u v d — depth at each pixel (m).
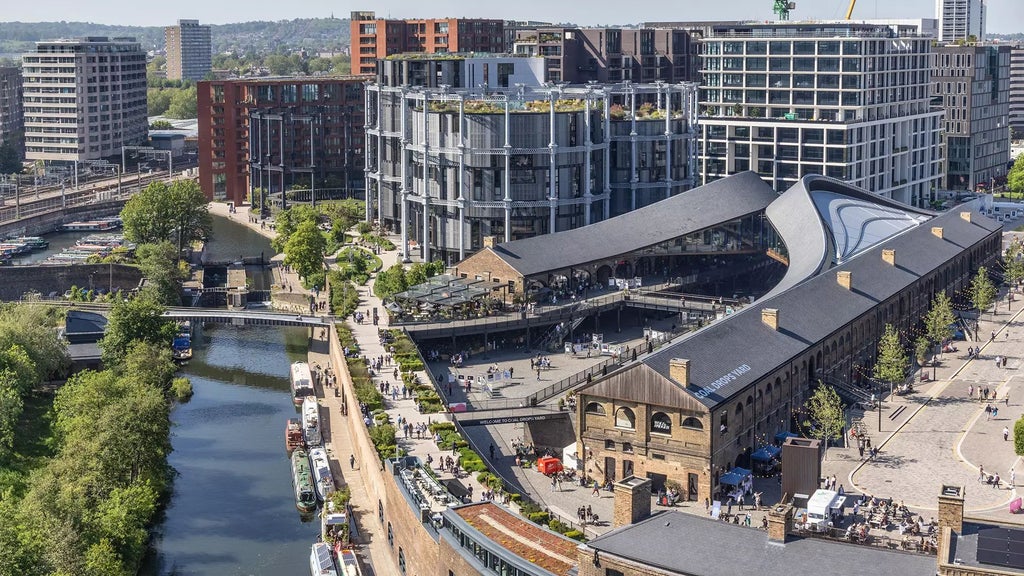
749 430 185.38
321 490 189.12
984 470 183.12
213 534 179.50
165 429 199.75
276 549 174.75
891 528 159.25
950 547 115.50
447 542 144.38
